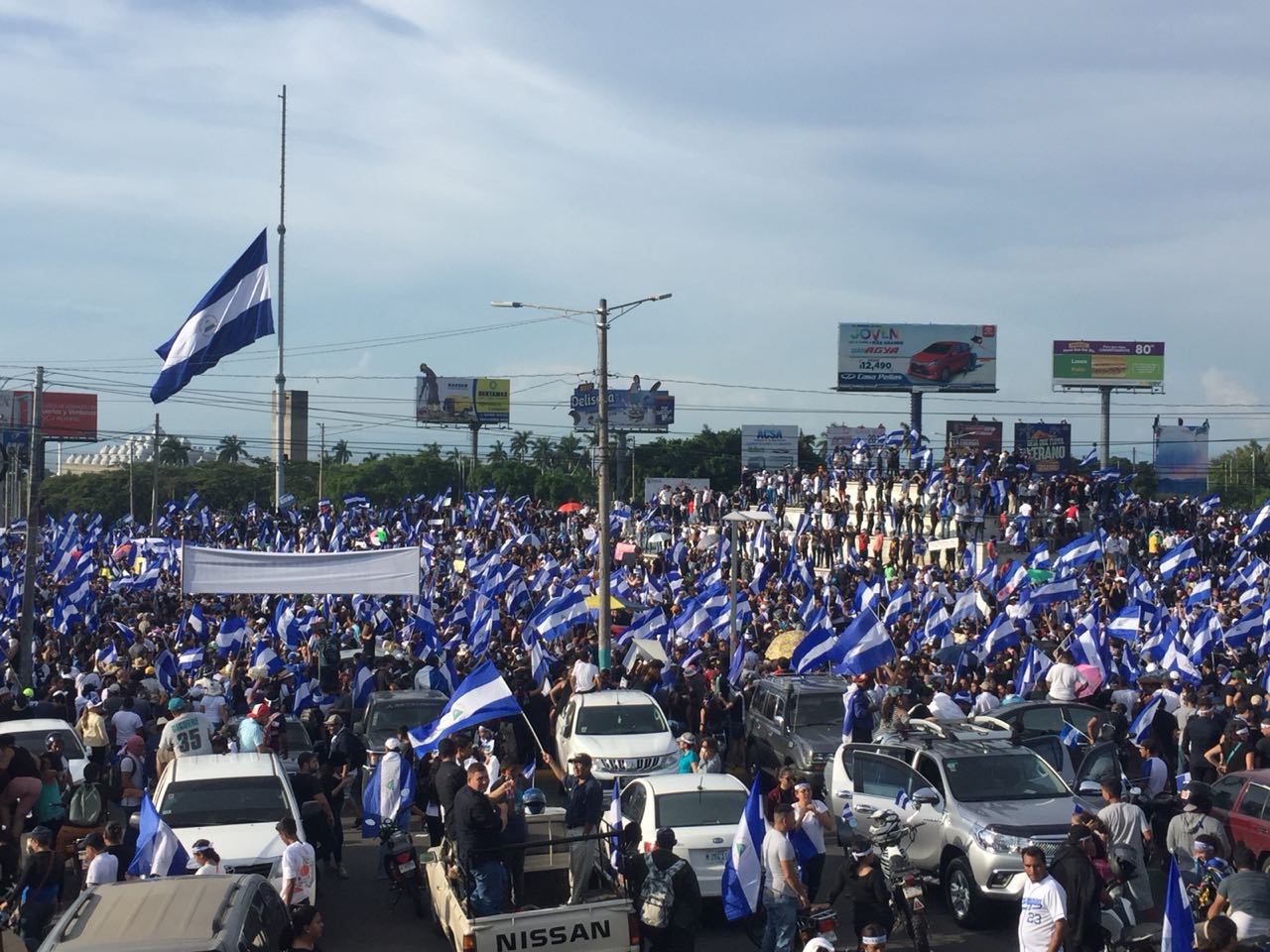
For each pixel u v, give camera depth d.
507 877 13.84
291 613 31.67
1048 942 11.45
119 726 21.31
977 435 82.00
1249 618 27.72
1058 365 90.75
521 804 15.09
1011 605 31.17
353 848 20.06
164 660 27.14
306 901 13.50
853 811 17.05
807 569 40.28
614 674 26.41
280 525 61.22
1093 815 13.17
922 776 16.25
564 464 149.38
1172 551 34.16
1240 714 20.16
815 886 14.22
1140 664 26.83
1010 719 20.20
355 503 69.62
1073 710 20.50
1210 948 9.64
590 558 49.53
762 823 13.13
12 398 108.94
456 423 113.44
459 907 12.91
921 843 15.87
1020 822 14.80
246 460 161.50
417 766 19.25
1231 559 45.25
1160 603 32.41
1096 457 90.19
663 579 42.75
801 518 47.94
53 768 17.56
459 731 19.98
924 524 49.75
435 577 44.25
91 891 10.20
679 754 21.45
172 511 69.00
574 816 15.30
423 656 30.45
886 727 19.75
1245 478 101.62
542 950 12.41
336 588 25.69
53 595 39.97
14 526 67.69
